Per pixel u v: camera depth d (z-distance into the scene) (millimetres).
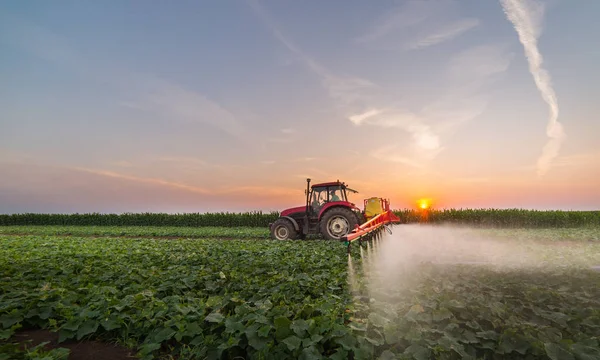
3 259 8133
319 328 3576
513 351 3422
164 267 7645
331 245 11383
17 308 4512
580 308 4609
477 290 5523
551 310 4605
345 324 4086
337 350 3273
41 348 3504
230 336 3555
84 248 11367
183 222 29188
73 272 7176
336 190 14781
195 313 4199
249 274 6660
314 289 5465
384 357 3158
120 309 4176
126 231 21641
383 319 3900
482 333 3643
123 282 5914
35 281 5965
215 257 8820
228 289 5570
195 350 3482
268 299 4719
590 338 3625
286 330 3449
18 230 22984
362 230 7871
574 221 25250
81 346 3762
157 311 4277
